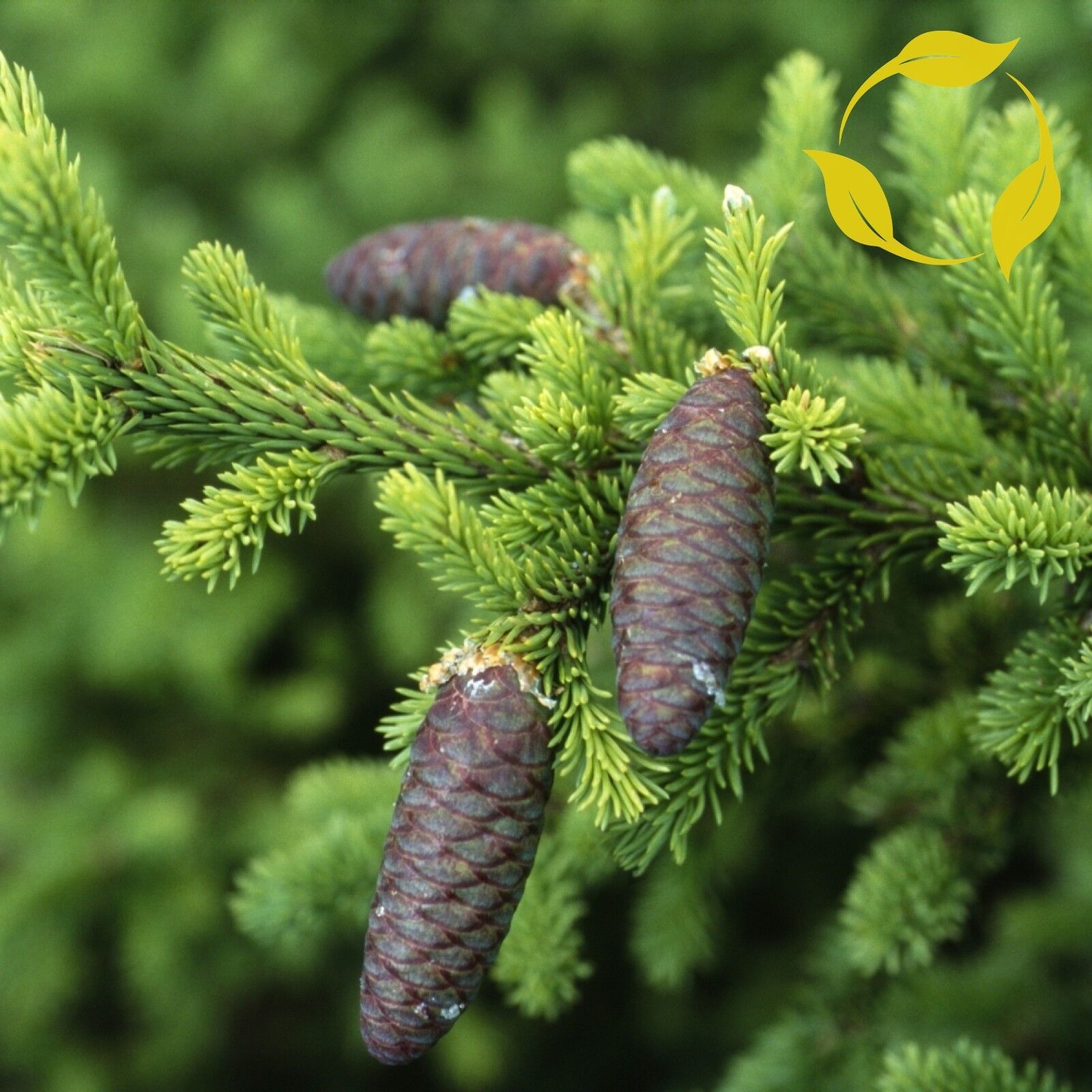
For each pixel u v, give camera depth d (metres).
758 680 0.63
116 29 1.66
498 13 1.78
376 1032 0.59
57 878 1.24
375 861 0.70
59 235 0.60
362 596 1.49
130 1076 1.38
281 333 0.64
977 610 0.71
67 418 0.61
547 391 0.63
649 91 1.77
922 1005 0.87
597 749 0.60
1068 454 0.66
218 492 0.61
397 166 1.65
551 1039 1.38
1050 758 0.61
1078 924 0.93
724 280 0.61
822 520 0.65
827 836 1.18
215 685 1.35
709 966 1.28
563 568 0.61
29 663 1.36
